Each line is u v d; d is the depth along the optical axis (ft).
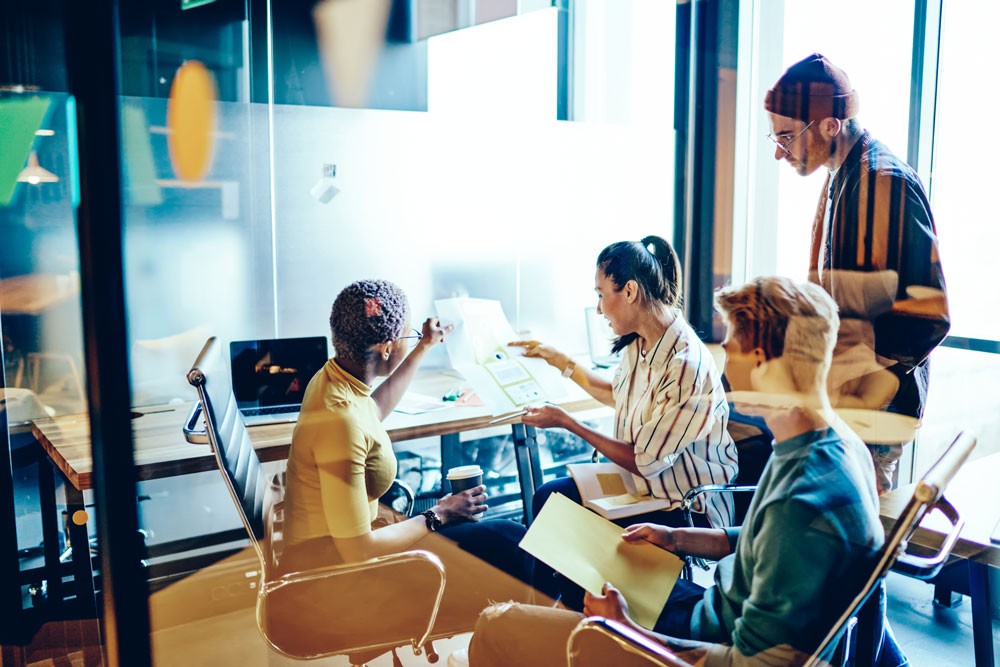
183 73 7.39
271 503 5.51
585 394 6.74
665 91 7.61
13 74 6.28
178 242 7.09
